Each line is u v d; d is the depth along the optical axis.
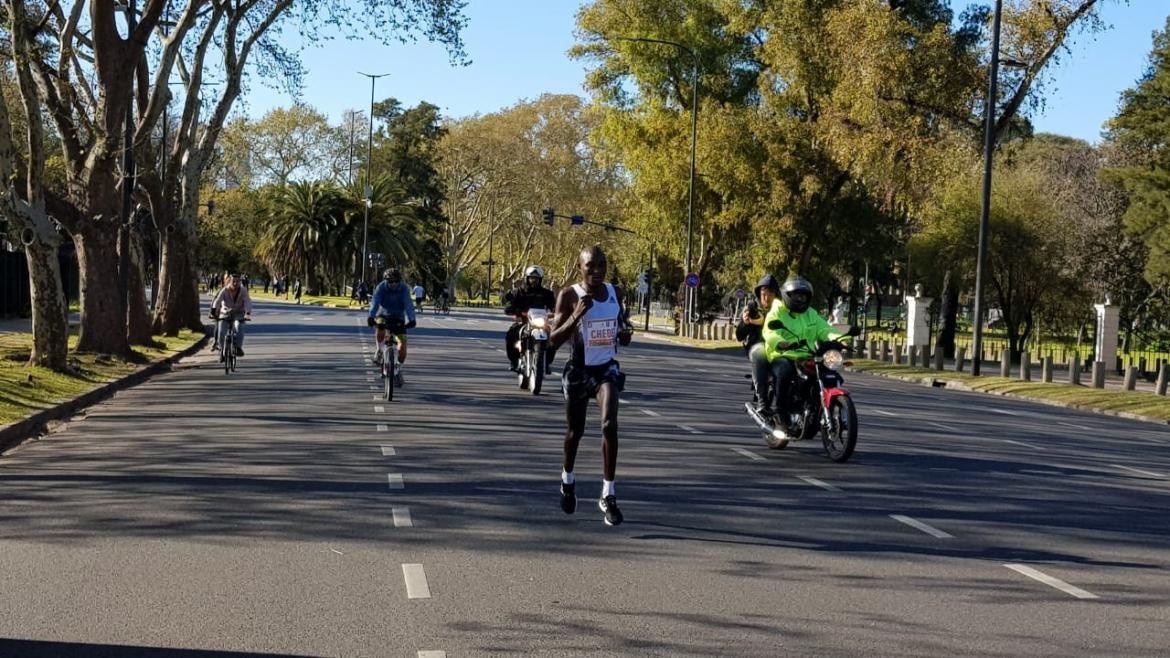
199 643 5.71
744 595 6.77
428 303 111.69
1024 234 55.31
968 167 40.75
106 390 19.48
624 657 5.57
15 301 45.03
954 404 24.55
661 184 56.12
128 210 29.08
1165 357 48.31
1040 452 14.97
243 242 111.00
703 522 8.98
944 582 7.20
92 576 7.04
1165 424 23.91
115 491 9.95
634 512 9.34
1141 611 6.59
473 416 16.16
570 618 6.23
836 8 44.28
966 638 5.96
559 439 13.84
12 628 5.95
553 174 105.25
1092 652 5.76
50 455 12.24
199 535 8.21
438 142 116.81
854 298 70.69
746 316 13.92
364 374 23.67
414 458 12.02
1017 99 38.69
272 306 78.25
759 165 50.25
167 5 29.61
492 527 8.62
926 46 39.91
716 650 5.70
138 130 25.00
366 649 5.64
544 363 19.48
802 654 5.66
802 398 12.99
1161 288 56.53
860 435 15.83
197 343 34.53
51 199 23.86
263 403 17.81
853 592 6.89
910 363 40.53
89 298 24.80
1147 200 50.03
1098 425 21.67
